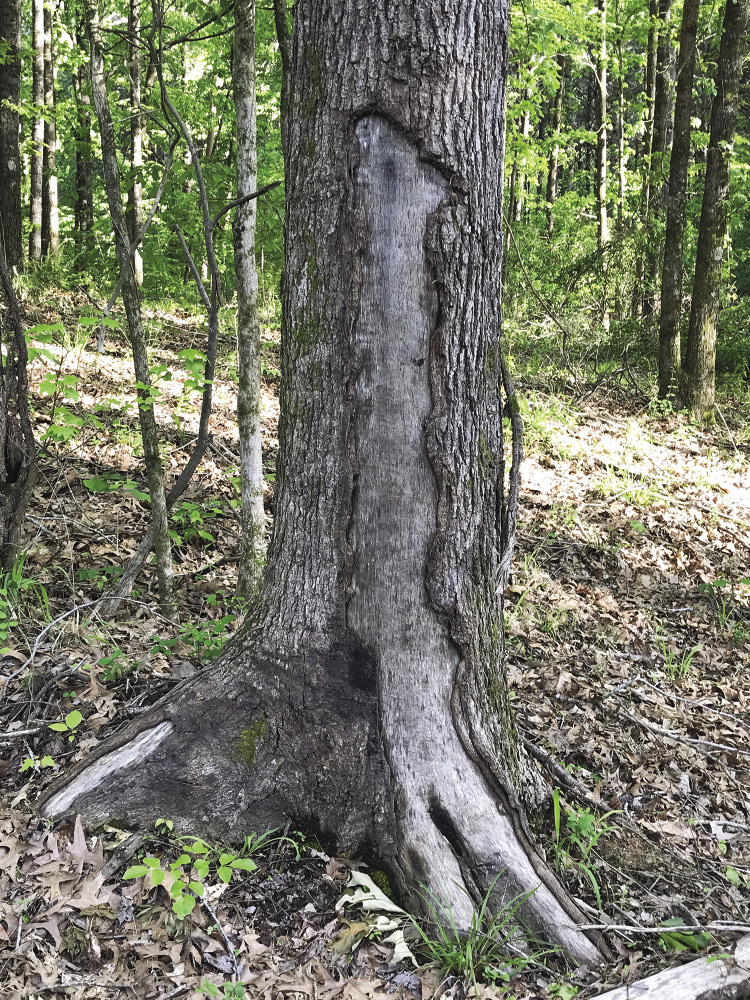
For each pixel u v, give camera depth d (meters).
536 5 11.66
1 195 9.57
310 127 2.72
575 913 2.85
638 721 4.24
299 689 2.99
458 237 2.70
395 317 2.71
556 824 3.12
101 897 2.62
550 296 13.34
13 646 3.77
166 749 2.99
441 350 2.75
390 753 2.93
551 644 4.95
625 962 2.77
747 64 12.80
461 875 2.84
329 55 2.64
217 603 4.44
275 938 2.64
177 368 8.19
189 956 2.53
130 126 9.84
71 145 15.41
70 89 17.86
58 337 7.66
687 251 17.39
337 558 2.91
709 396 11.10
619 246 13.28
